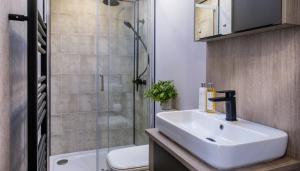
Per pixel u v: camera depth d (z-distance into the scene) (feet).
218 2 3.94
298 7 2.85
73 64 8.75
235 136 3.41
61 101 8.63
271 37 3.28
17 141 3.12
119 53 8.44
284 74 3.12
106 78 8.40
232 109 3.71
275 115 3.26
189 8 5.53
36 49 2.64
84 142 9.09
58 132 8.64
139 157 5.44
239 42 3.86
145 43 7.98
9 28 2.55
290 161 2.88
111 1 8.25
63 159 8.54
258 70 3.51
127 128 8.71
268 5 3.00
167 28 6.69
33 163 2.67
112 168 5.05
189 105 5.58
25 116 3.75
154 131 4.11
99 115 8.42
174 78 6.31
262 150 2.75
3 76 2.24
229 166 2.57
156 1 7.39
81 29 8.79
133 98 8.73
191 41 5.46
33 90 2.63
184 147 3.23
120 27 8.32
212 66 4.53
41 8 5.79
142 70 8.25
